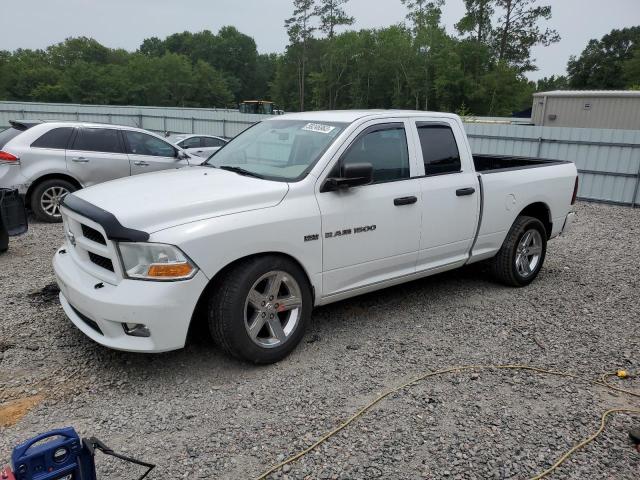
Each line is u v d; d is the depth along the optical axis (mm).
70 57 112250
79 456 2076
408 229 4512
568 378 3807
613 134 12844
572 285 6008
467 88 58344
